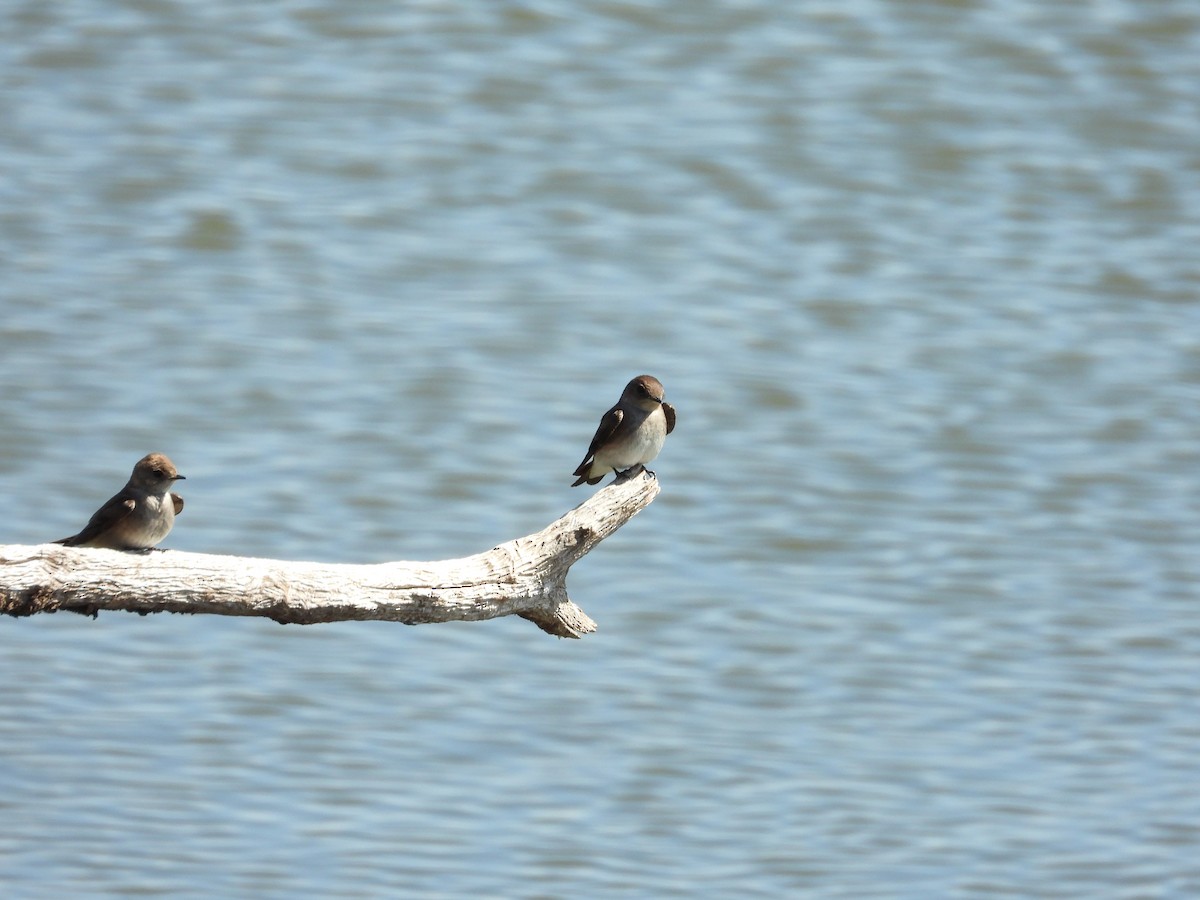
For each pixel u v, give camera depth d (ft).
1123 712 70.23
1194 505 90.99
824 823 61.62
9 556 29.68
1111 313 115.24
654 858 59.00
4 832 58.29
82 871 56.24
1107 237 123.54
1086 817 62.54
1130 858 59.72
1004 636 76.69
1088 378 106.22
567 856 58.80
